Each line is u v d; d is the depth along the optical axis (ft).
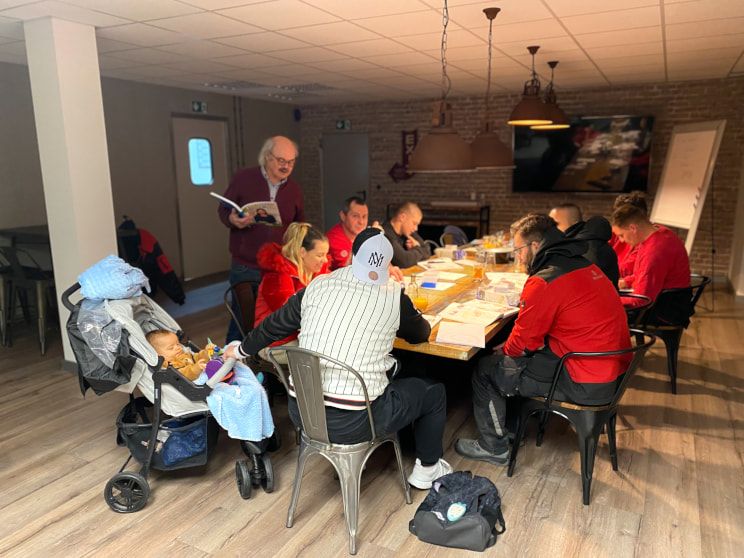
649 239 11.10
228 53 15.42
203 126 24.30
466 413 10.60
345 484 6.89
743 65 17.93
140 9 10.91
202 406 7.80
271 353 7.11
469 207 25.76
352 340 6.63
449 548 6.98
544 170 24.53
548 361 7.87
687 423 10.16
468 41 13.91
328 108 29.22
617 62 17.13
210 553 6.95
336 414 6.77
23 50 14.90
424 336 7.52
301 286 9.04
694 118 21.84
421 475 8.11
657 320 11.25
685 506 7.75
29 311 17.29
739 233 19.85
